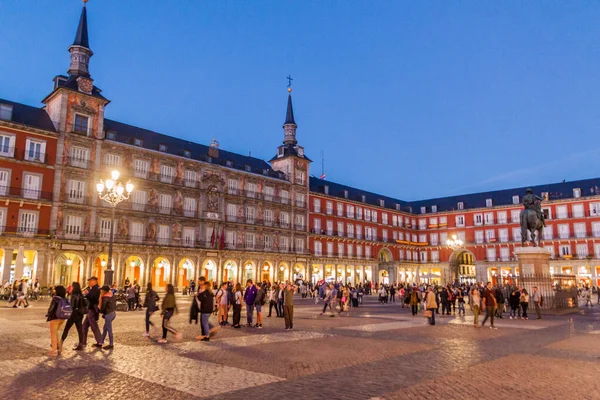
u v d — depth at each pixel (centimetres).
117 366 982
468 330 1756
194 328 1700
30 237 4162
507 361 1084
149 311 1468
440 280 8569
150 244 5000
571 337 1561
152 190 5181
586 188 7450
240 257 5884
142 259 4953
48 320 1096
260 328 1745
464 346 1326
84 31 5009
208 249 5491
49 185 4412
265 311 2702
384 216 8419
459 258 8675
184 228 5412
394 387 823
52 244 4294
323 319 2181
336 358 1103
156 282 5250
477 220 8269
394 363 1048
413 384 847
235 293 1800
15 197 4166
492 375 929
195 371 941
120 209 4853
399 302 4072
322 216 7281
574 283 3066
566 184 7781
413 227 9000
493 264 7856
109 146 4872
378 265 8075
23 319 1952
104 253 4650
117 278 4712
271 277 6262
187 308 2783
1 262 4166
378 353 1182
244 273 5959
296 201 6825
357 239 7644
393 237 8494
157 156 5284
